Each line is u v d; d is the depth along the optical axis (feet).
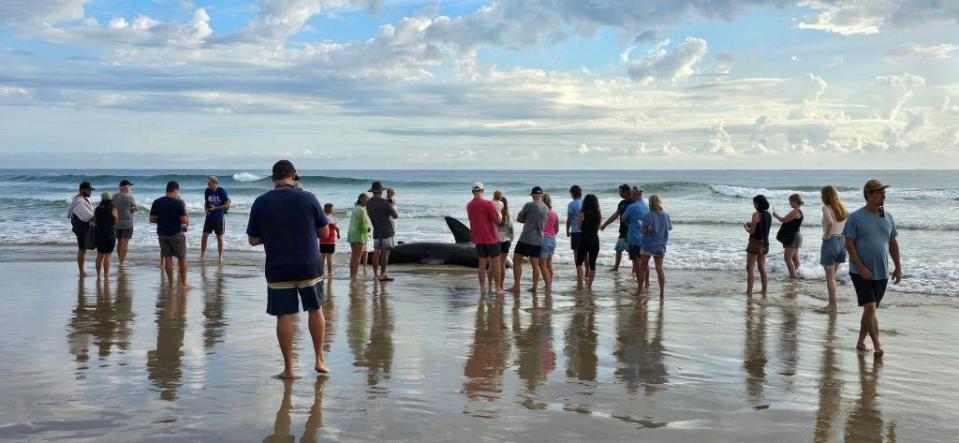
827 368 21.84
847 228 23.81
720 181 261.44
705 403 17.85
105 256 39.99
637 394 18.60
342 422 15.84
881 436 15.57
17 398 17.35
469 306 33.35
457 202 127.85
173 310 30.63
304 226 19.15
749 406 17.66
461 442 14.69
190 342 24.12
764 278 37.86
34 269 45.24
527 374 20.63
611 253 56.85
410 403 17.42
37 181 201.57
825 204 33.42
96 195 147.23
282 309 19.34
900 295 37.65
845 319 30.60
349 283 41.57
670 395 18.56
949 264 49.14
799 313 32.01
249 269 46.60
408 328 27.58
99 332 25.71
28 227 76.43
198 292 36.04
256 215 19.13
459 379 19.88
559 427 15.78
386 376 20.02
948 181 263.08
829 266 33.06
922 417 16.94
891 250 24.13
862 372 21.36
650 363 22.24
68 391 17.99
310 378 19.58
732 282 42.88
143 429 15.16
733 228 80.02
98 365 20.76
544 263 38.96
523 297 36.52
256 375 19.83
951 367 22.07
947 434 15.76
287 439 14.69
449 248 52.65
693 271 48.32
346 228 79.30
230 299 33.76
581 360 22.54
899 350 24.53
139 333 25.59
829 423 16.40
